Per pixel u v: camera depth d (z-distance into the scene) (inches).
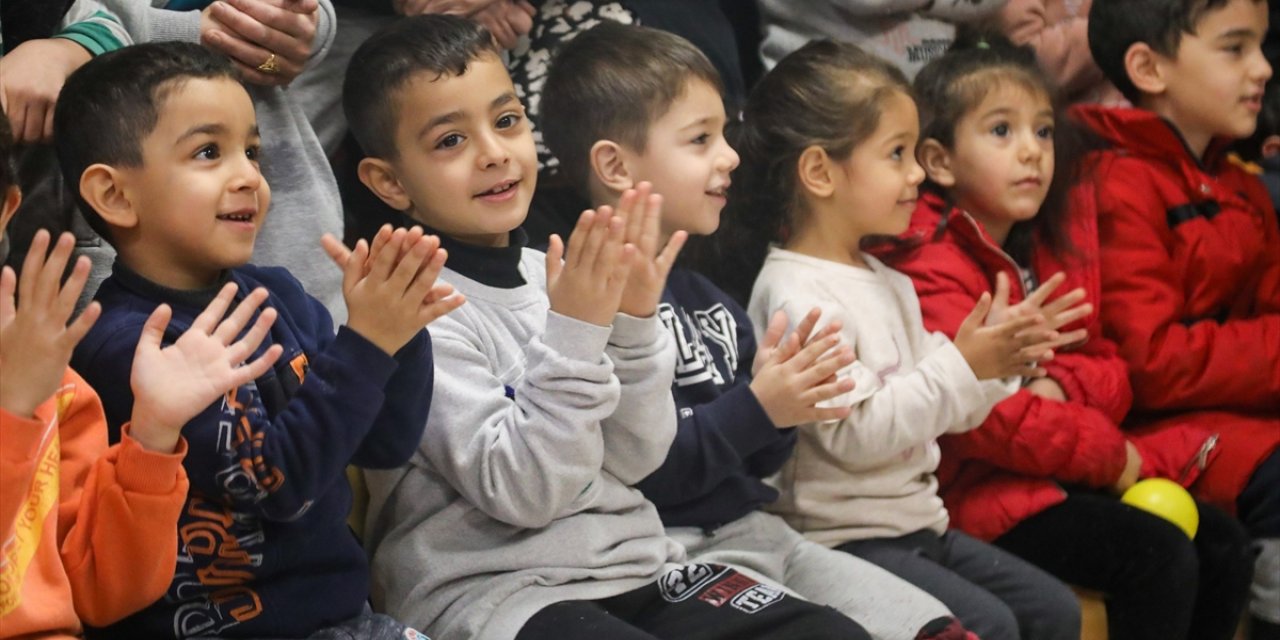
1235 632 219.1
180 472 121.0
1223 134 245.9
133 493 119.0
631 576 157.9
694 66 182.5
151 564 122.3
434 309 130.8
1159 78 246.5
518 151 159.9
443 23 162.9
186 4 171.5
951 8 249.3
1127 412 232.4
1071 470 207.6
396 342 131.0
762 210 200.7
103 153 132.5
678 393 175.5
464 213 158.4
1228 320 238.4
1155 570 198.5
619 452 160.2
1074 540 204.1
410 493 155.5
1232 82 240.4
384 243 127.8
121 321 131.5
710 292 187.6
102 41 155.2
